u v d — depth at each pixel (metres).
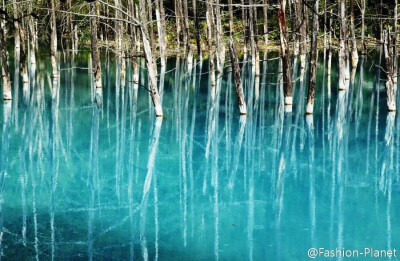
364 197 10.66
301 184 11.46
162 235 8.85
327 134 15.62
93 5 22.02
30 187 11.29
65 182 11.67
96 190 11.12
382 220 9.47
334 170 12.40
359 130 16.02
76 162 13.13
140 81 26.55
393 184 11.45
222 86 25.12
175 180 11.80
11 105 19.70
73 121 17.45
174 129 16.45
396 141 14.76
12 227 9.14
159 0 33.50
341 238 8.65
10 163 13.00
